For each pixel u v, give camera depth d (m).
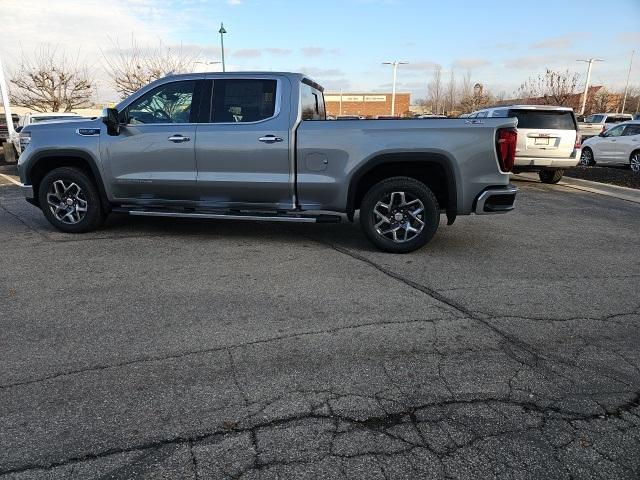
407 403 2.84
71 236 6.38
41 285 4.63
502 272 5.10
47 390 2.94
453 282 4.78
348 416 2.72
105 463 2.37
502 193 5.35
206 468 2.34
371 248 5.91
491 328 3.79
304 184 5.61
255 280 4.78
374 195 5.54
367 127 5.40
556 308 4.18
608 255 5.80
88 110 36.84
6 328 3.74
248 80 5.68
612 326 3.86
